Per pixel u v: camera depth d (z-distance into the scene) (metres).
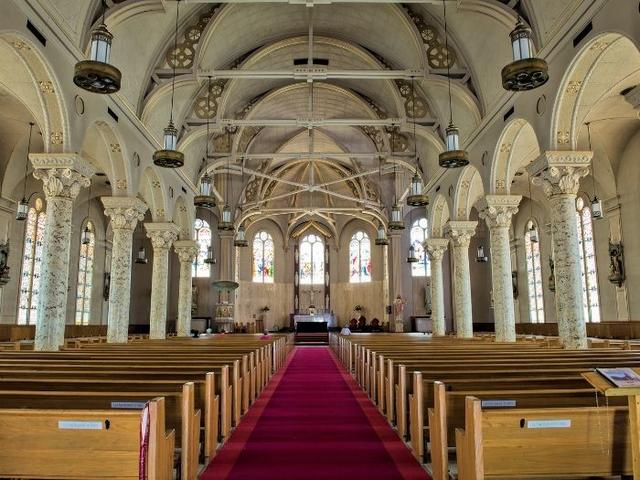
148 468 3.80
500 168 16.16
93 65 9.21
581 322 12.17
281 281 40.72
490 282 35.59
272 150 30.50
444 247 24.25
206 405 6.07
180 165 14.16
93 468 3.89
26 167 21.84
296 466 5.91
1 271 20.31
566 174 12.26
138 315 34.19
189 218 23.88
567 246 12.31
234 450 6.58
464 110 18.81
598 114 18.70
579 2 10.85
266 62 21.73
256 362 10.70
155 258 20.33
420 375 6.16
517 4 13.28
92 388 5.45
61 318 12.05
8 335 20.22
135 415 3.92
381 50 20.47
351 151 30.70
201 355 9.24
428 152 23.67
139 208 16.44
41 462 3.91
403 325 33.62
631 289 20.91
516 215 31.86
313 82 23.92
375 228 39.34
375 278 39.22
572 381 5.70
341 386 12.53
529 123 13.45
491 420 3.92
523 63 9.44
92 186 27.75
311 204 39.62
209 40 17.77
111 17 13.32
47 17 10.87
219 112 20.44
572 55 11.20
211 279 35.34
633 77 13.57
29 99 12.39
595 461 3.98
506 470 3.91
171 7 15.86
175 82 17.17
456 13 16.03
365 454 6.39
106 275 31.06
